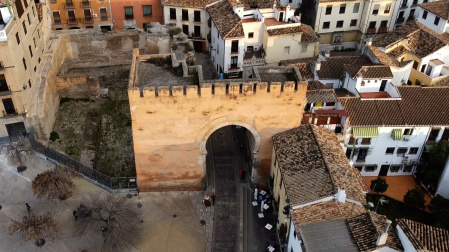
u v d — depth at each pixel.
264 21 66.12
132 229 40.38
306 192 36.47
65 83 56.88
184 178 45.00
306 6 80.00
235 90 39.44
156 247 39.94
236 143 53.50
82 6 70.88
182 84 41.28
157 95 38.53
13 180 44.44
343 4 74.69
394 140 48.78
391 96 51.41
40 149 46.75
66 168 42.75
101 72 65.44
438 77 59.97
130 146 51.66
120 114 56.84
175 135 41.50
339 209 34.66
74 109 56.75
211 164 49.97
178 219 42.91
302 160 39.59
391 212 47.28
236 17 64.31
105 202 40.72
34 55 51.12
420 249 28.67
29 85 48.12
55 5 70.00
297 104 41.12
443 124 47.91
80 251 38.47
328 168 37.53
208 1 70.81
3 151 46.97
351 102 49.19
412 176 52.47
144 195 45.19
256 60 65.50
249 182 47.81
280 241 40.56
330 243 31.92
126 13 73.56
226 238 41.44
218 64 67.94
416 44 62.47
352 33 78.75
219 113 40.75
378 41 64.25
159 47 62.22
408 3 76.69
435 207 45.22
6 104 45.62
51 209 41.94
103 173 47.53
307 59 64.44
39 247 38.47
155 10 74.38
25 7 48.66
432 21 68.38
